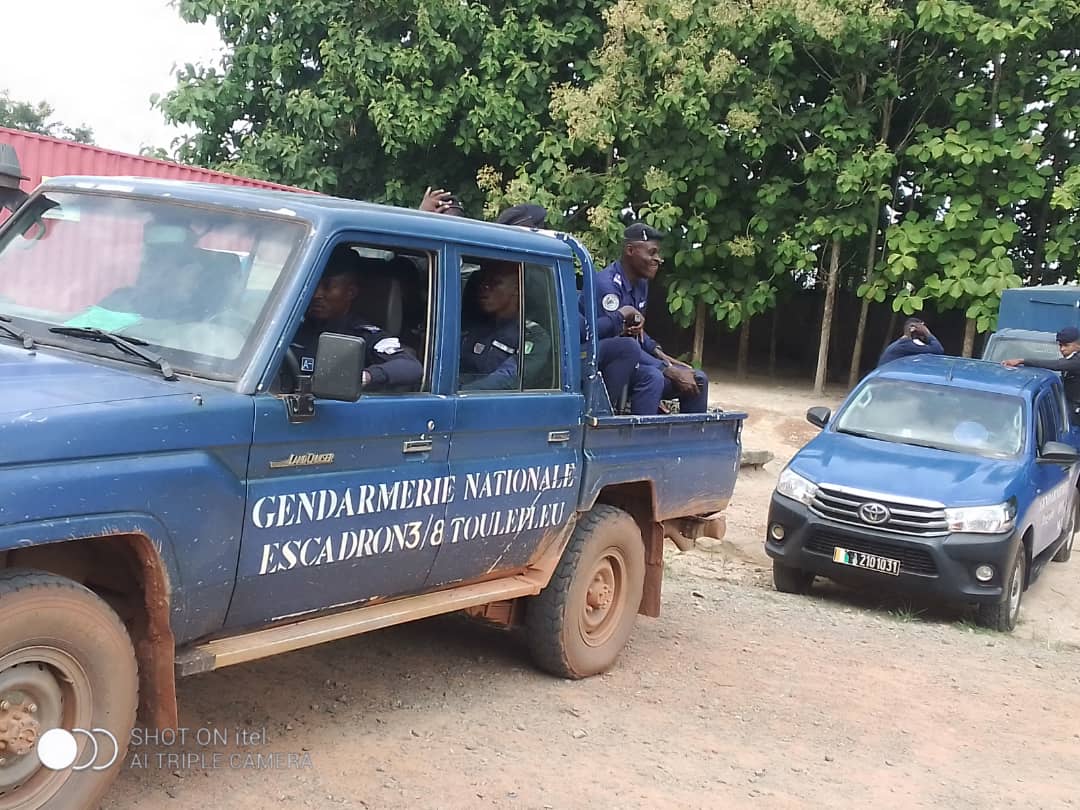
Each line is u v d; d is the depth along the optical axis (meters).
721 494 6.75
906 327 12.94
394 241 4.27
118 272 4.06
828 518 8.67
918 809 4.58
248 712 4.64
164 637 3.50
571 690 5.54
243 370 3.69
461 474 4.60
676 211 18.05
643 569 6.08
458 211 6.74
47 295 4.09
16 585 3.06
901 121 19.75
